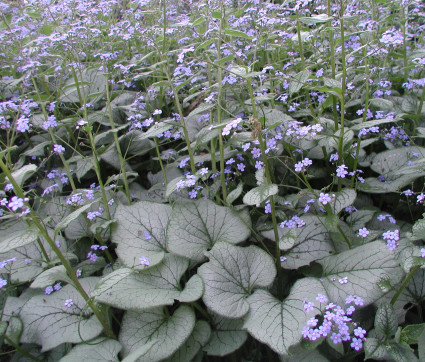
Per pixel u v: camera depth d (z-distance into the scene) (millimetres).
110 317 554
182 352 476
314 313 438
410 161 615
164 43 636
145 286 510
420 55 769
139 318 496
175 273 538
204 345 486
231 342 480
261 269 525
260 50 798
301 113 713
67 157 831
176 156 752
